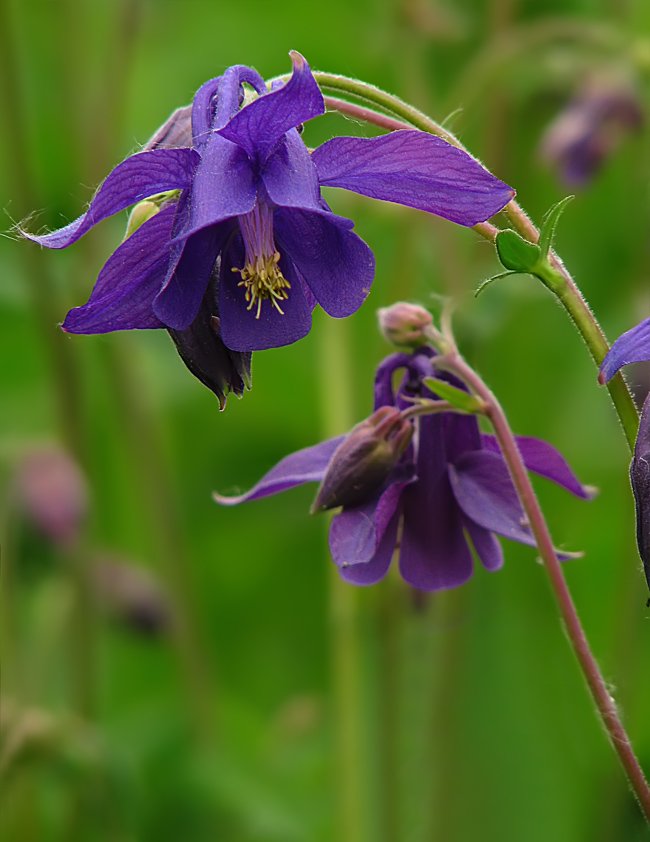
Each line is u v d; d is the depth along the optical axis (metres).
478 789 0.64
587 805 0.64
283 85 0.46
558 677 0.67
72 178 0.75
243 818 0.64
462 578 0.50
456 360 0.49
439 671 0.66
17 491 0.65
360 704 0.64
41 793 0.68
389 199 0.47
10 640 0.64
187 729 0.67
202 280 0.47
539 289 0.68
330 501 0.49
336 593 0.64
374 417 0.49
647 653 0.67
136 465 0.72
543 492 0.74
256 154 0.46
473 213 0.47
